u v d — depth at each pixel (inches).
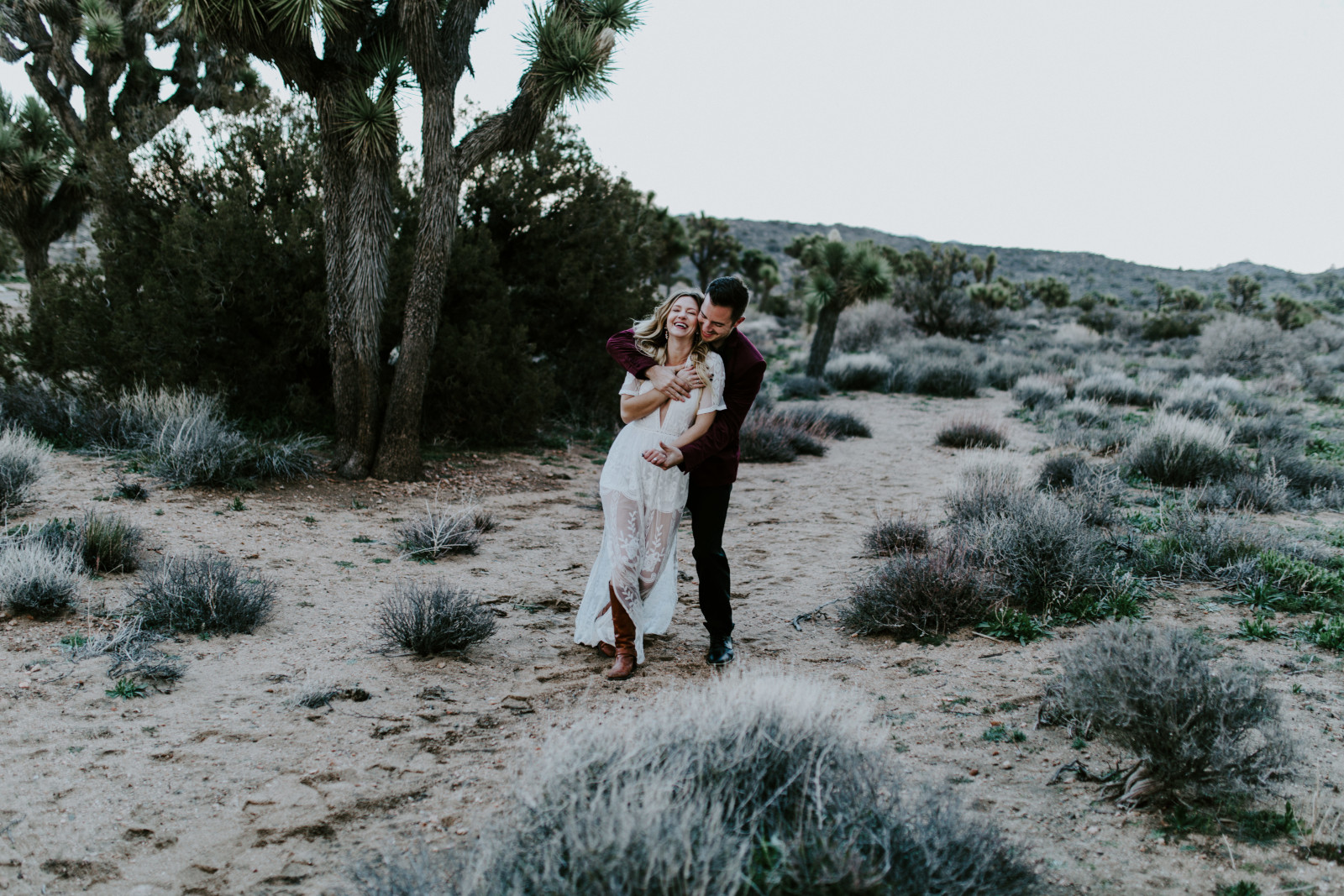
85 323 369.7
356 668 155.4
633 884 66.6
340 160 311.1
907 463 419.2
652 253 516.7
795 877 69.4
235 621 171.0
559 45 295.4
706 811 78.2
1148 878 89.5
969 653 159.8
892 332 1102.4
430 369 399.2
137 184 390.3
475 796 109.5
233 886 91.6
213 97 553.0
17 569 171.9
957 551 196.5
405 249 391.2
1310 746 116.2
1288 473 323.0
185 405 327.3
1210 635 162.9
